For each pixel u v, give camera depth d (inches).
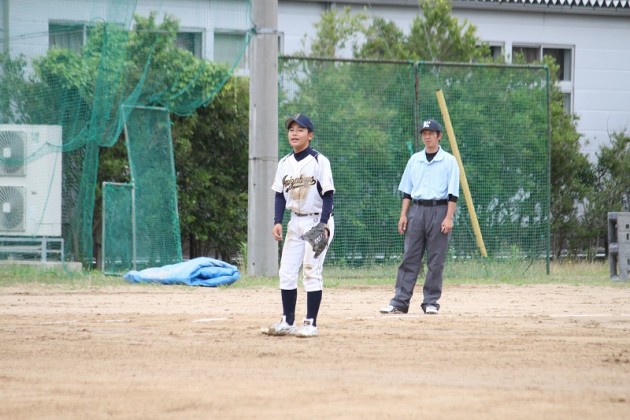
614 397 989.8
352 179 2701.8
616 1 4411.9
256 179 2637.8
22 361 1198.9
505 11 4298.7
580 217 3831.2
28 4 2536.9
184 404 940.0
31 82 2568.9
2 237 2733.8
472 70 2802.7
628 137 4077.3
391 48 3767.2
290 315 1444.4
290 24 3978.8
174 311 1836.9
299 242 1433.3
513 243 2837.1
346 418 878.4
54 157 2743.6
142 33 2610.7
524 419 884.0
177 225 2758.4
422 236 1804.9
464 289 2454.5
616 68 4436.5
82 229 2689.5
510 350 1306.6
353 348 1309.1
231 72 2687.0
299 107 2689.5
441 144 2770.7
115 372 1121.4
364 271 2696.9
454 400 959.6
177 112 2763.3
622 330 1551.4
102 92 2487.7
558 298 2206.0
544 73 2861.7
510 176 2832.2
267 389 1013.8
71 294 2197.3
